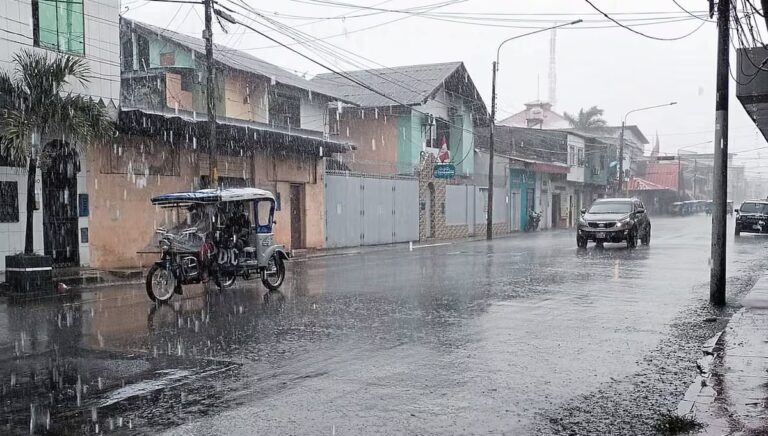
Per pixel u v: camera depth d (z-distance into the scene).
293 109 28.97
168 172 20.17
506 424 5.58
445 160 36.47
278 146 23.55
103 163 18.08
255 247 13.86
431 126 37.25
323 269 18.70
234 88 26.00
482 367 7.43
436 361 7.71
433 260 21.47
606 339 8.90
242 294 13.43
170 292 12.62
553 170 47.81
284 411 5.92
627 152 69.81
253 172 23.61
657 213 79.00
